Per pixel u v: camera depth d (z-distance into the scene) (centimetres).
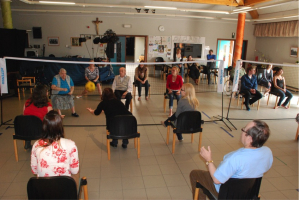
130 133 349
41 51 1109
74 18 1101
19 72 783
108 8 1096
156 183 306
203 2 821
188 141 436
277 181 319
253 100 650
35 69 809
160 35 1183
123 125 341
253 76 650
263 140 180
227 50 1284
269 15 1127
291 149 418
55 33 1102
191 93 376
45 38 1100
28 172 322
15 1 970
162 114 594
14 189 285
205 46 1237
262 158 184
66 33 1109
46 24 1088
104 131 471
